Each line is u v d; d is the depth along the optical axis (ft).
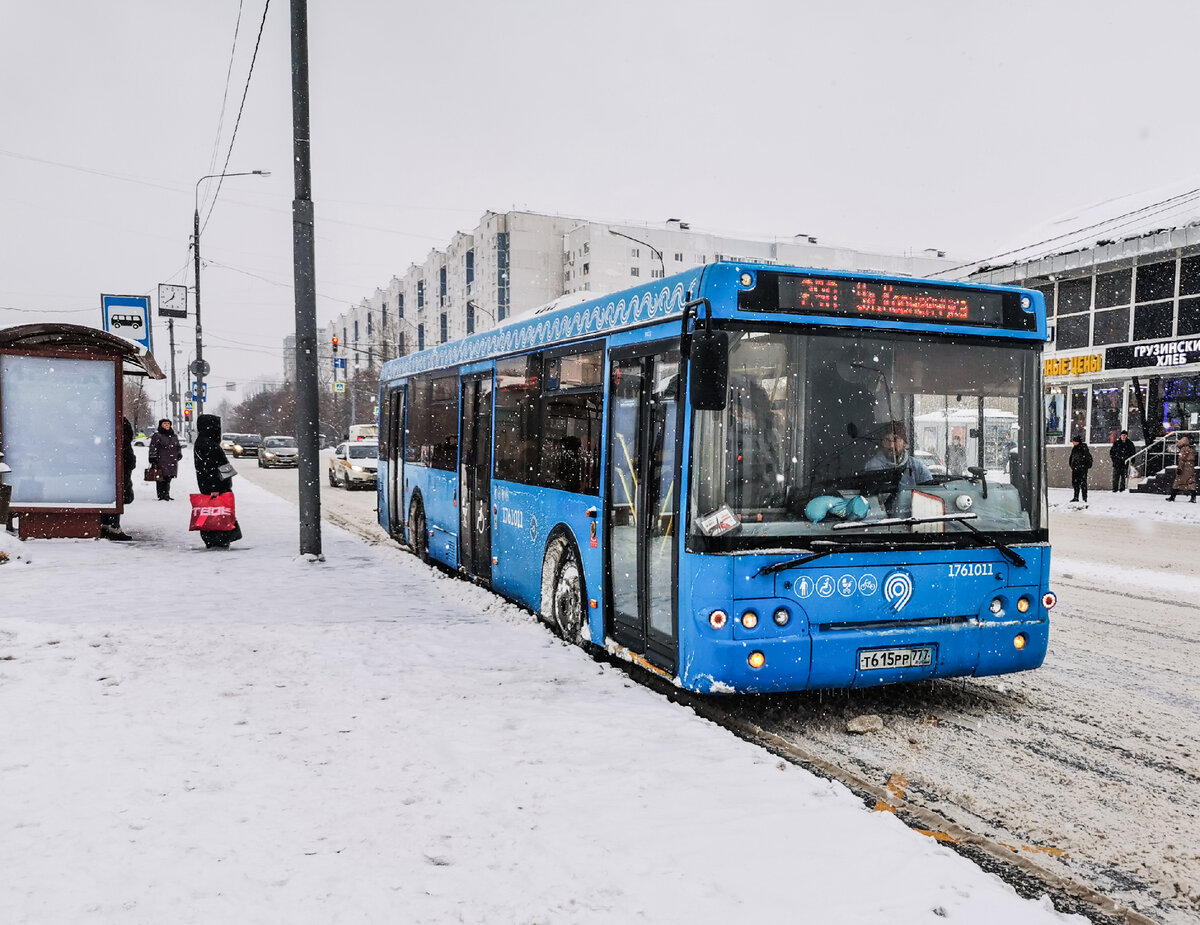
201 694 18.92
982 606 19.10
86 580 32.42
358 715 17.72
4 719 16.87
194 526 42.34
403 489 45.96
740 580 17.60
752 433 17.97
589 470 23.99
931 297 19.20
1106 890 12.27
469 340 35.55
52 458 43.34
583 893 10.89
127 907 10.41
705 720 17.71
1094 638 27.58
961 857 12.14
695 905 10.64
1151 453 88.38
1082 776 16.29
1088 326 95.76
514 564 29.71
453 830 12.57
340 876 11.21
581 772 14.82
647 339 20.95
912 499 18.75
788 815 13.20
